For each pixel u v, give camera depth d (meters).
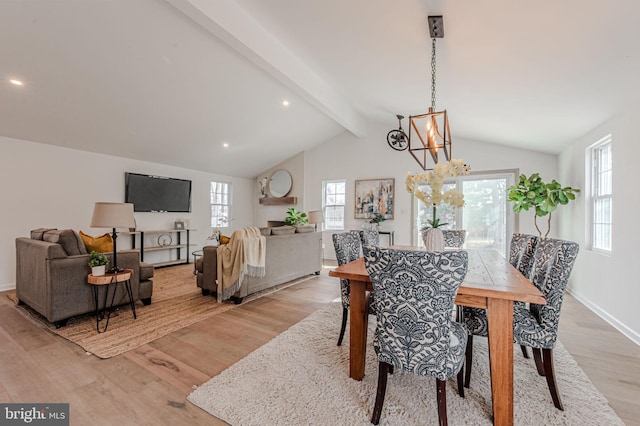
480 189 5.46
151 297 3.57
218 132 5.38
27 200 4.36
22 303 3.41
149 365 2.10
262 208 8.19
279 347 2.37
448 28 2.16
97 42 2.90
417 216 6.09
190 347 2.39
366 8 2.21
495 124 4.13
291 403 1.69
